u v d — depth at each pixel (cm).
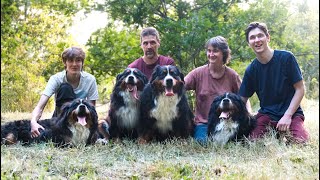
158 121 269
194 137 279
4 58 557
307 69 830
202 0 434
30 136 275
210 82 287
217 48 277
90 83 294
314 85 849
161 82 259
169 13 454
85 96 293
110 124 285
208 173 187
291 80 266
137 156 228
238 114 261
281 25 447
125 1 415
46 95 281
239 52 411
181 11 434
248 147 248
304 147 235
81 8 449
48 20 636
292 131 259
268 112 273
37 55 641
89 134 264
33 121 267
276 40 446
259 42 262
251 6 436
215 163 206
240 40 415
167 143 258
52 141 261
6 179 170
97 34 454
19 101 630
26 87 642
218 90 285
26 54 633
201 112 291
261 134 266
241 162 212
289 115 259
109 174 188
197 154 238
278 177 177
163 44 399
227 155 233
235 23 409
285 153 216
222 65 284
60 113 264
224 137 262
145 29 298
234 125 261
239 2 435
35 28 629
